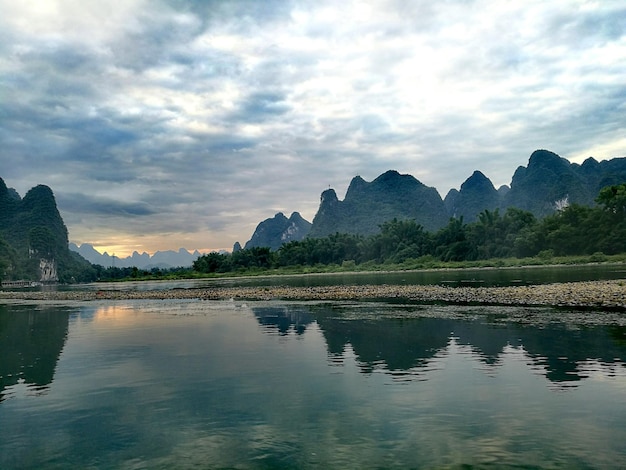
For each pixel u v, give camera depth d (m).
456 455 7.54
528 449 7.71
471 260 116.19
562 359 13.51
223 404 10.46
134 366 14.55
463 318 22.23
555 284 38.00
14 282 154.62
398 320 22.50
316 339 18.28
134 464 7.60
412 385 11.49
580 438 8.10
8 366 14.92
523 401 10.07
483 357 14.15
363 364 13.84
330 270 132.50
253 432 8.77
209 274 147.12
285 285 65.00
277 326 22.28
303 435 8.55
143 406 10.52
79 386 12.38
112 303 42.25
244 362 14.62
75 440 8.66
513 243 109.38
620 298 25.84
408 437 8.31
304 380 12.23
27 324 26.44
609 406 9.62
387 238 137.12
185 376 13.06
